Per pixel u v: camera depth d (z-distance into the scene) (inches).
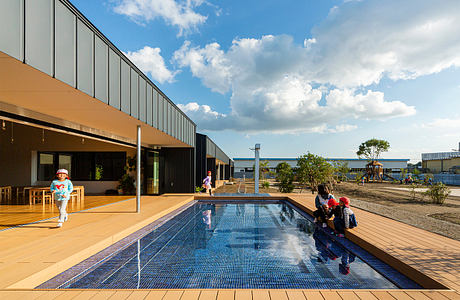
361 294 96.9
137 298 93.7
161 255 159.5
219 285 116.6
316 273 131.7
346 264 145.5
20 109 198.7
